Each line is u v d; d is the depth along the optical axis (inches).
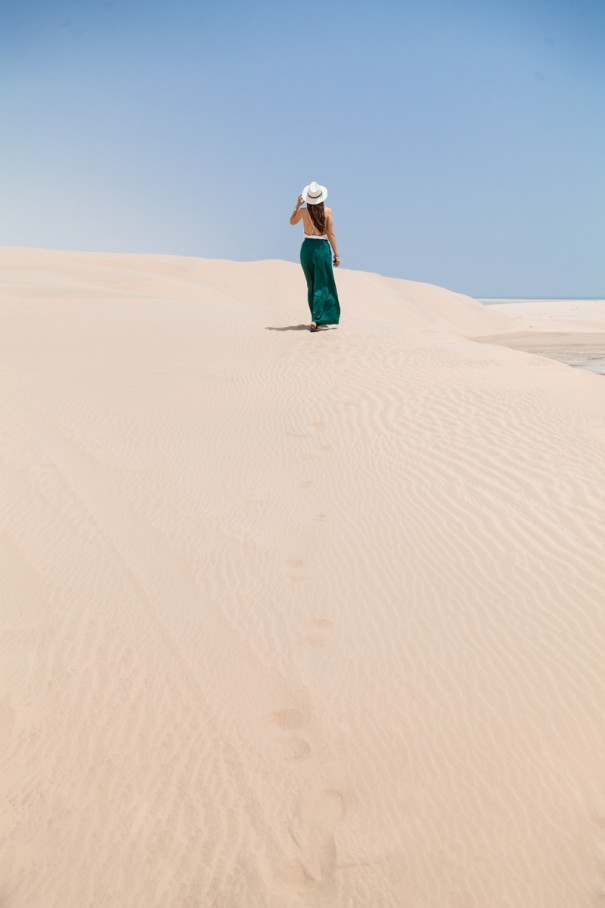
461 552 179.2
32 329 443.5
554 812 110.8
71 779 118.0
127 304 594.6
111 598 165.0
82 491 218.2
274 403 303.3
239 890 100.7
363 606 161.5
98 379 336.8
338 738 125.7
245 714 131.2
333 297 416.2
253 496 217.6
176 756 122.3
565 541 178.4
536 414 269.9
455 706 131.5
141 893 100.4
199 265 1892.2
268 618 158.2
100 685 137.8
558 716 127.7
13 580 171.3
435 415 275.4
